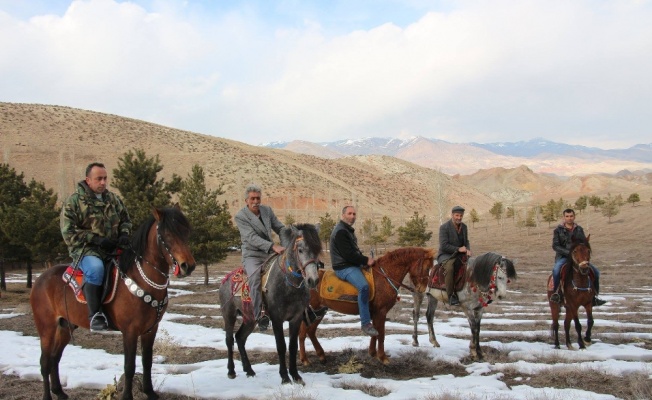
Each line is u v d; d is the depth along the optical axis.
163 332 14.05
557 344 12.04
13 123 133.62
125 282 7.60
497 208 115.94
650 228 78.62
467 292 10.93
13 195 37.53
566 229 12.34
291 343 9.16
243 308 9.41
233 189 123.19
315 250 8.55
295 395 8.12
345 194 156.75
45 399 8.20
